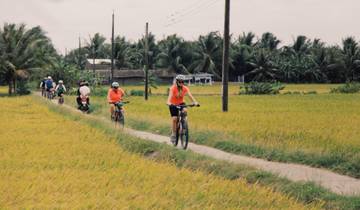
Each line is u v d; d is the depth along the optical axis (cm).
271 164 1308
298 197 945
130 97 5247
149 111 2977
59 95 3784
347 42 10056
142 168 1182
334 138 1606
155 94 5988
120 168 1189
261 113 2750
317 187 977
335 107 3372
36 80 6075
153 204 862
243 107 3369
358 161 1200
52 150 1453
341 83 10050
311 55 10169
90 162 1261
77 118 2512
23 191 943
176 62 9775
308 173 1178
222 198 910
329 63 9956
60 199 898
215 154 1462
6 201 870
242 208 844
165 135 1958
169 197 920
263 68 9850
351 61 9775
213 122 2173
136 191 960
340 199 906
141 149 1504
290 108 3262
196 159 1290
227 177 1128
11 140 1672
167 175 1109
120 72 9488
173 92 1543
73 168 1197
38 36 6100
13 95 5638
